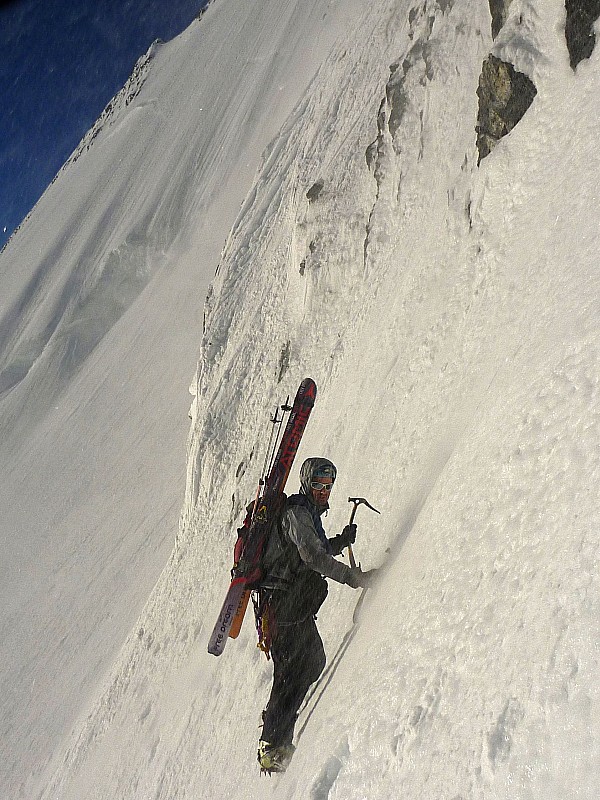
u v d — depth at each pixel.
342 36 22.27
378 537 4.35
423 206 8.16
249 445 11.61
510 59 5.46
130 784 7.91
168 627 10.80
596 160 4.07
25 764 14.52
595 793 1.52
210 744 5.91
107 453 37.41
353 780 2.51
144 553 21.33
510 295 4.32
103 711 11.09
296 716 3.84
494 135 5.71
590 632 1.78
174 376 40.78
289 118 20.48
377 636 3.19
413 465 4.46
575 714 1.69
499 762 1.83
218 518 11.41
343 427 7.04
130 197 79.19
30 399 57.25
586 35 4.88
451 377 4.68
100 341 59.09
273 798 3.51
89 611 20.66
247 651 6.20
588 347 2.67
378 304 8.31
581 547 2.01
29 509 37.44
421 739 2.24
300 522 3.83
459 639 2.36
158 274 61.22
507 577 2.31
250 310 13.77
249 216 16.81
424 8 11.69
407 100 9.05
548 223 4.29
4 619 26.05
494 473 2.82
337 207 11.23
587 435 2.33
